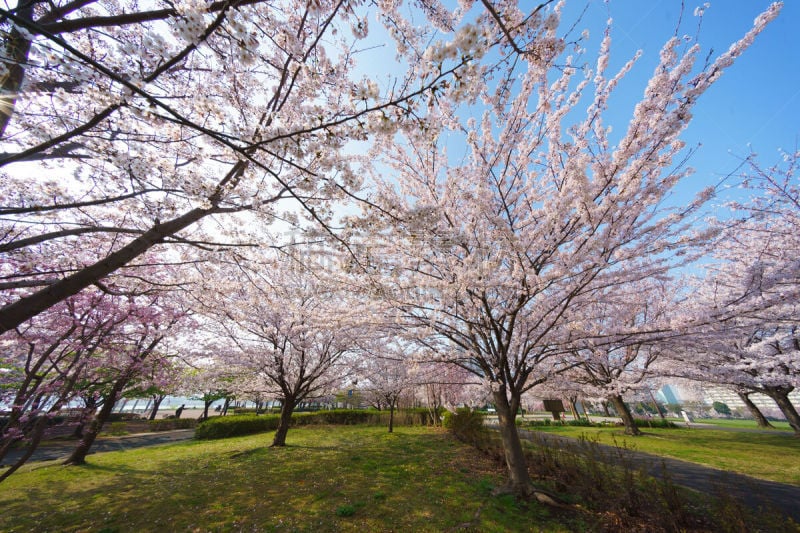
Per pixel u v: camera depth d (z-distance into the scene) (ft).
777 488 18.40
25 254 15.21
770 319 15.66
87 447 29.86
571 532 13.60
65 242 17.94
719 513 14.02
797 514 14.56
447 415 46.78
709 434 40.91
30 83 8.95
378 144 18.24
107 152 10.80
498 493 17.61
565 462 20.31
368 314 19.88
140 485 22.63
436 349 21.06
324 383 36.52
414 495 18.60
